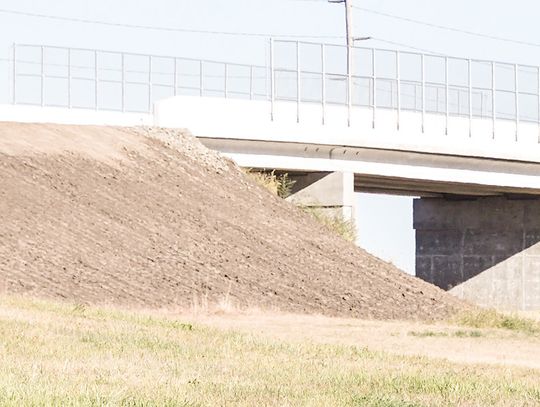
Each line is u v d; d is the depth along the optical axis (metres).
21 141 86.88
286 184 104.62
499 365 44.03
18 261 65.12
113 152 90.12
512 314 73.44
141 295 64.19
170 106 100.38
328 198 106.56
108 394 28.39
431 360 44.09
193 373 34.25
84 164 85.25
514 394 33.84
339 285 74.19
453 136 115.38
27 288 61.22
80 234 71.81
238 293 68.50
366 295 73.25
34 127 91.75
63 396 27.67
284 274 74.12
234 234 79.88
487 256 136.88
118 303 61.84
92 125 95.62
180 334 46.28
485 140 118.31
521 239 135.62
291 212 89.50
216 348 42.00
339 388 33.19
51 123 93.81
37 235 69.69
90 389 29.05
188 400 28.62
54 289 62.03
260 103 103.25
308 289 72.19
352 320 63.94
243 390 31.09
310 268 76.69
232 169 95.19
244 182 93.25
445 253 139.00
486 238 137.00
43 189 77.81
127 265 68.81
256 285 70.75
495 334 61.06
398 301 73.31
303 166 105.00
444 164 115.94
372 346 50.75
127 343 41.19
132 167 88.00
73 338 41.38
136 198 81.50
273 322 59.56
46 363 34.28
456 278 138.12
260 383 32.84
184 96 100.62
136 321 50.47
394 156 111.38
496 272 136.25
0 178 77.50
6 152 83.19
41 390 28.22
